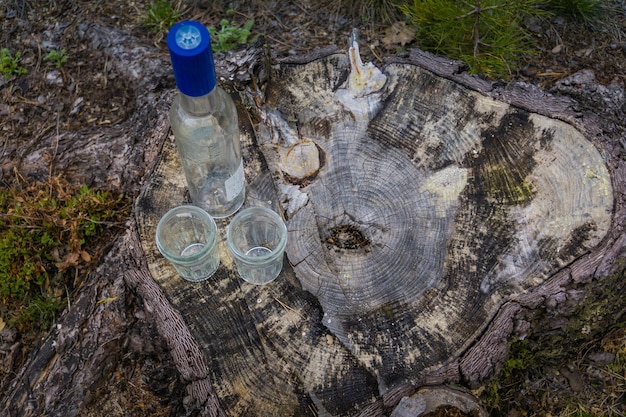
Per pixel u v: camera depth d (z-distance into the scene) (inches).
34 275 36.0
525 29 46.6
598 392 32.3
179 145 23.7
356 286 25.2
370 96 29.7
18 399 28.4
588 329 27.6
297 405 22.6
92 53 46.0
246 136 28.3
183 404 26.2
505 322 23.8
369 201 27.3
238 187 24.4
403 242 26.3
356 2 47.7
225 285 24.7
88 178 37.0
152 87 39.2
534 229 25.8
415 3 42.1
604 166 26.3
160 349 26.7
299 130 29.1
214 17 48.4
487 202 26.8
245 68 29.4
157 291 24.5
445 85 29.5
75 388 27.6
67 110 43.9
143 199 26.8
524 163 27.3
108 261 29.3
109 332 27.6
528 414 31.7
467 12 40.6
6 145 42.4
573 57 45.2
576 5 46.5
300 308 24.5
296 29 47.3
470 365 23.0
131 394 28.4
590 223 25.3
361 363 23.2
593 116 28.0
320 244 26.1
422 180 27.7
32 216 36.4
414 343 23.7
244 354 23.4
